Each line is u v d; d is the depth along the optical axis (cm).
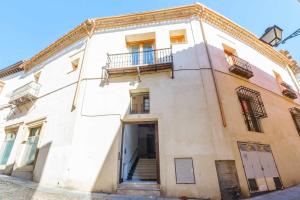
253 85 943
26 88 1077
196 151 637
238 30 1073
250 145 726
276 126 905
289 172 797
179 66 815
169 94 757
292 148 900
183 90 756
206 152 630
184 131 675
